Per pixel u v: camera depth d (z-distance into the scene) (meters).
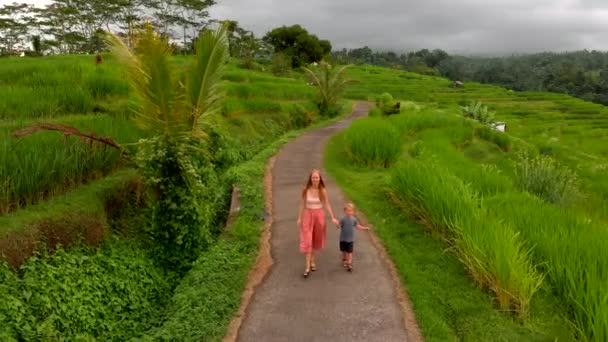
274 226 11.36
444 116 30.52
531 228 9.79
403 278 8.73
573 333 7.11
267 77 46.41
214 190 11.89
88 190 10.68
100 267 8.70
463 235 9.16
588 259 8.05
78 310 7.51
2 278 7.13
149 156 9.84
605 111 73.94
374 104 54.75
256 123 25.45
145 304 8.70
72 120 13.66
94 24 71.94
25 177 9.17
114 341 7.63
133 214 11.40
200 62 10.59
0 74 20.08
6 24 68.75
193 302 7.76
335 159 19.59
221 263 9.13
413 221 11.79
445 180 11.70
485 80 165.62
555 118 66.19
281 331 7.02
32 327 6.72
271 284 8.48
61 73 20.09
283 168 17.67
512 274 7.70
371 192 14.40
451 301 7.98
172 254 10.25
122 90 19.02
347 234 8.88
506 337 6.98
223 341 6.77
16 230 8.05
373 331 7.04
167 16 73.12
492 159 26.20
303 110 32.09
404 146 22.89
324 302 7.85
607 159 34.34
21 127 11.77
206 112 10.93
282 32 88.88
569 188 16.27
